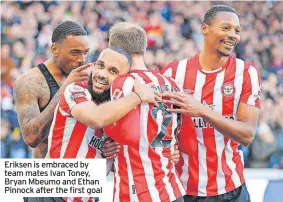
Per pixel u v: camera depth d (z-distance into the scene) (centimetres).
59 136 608
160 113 572
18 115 695
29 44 1891
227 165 680
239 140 638
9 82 1788
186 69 685
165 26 2109
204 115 600
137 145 562
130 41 590
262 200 888
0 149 1582
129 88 566
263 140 1642
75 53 678
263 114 1808
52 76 702
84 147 603
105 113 548
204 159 676
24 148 1602
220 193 679
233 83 669
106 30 2055
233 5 2261
